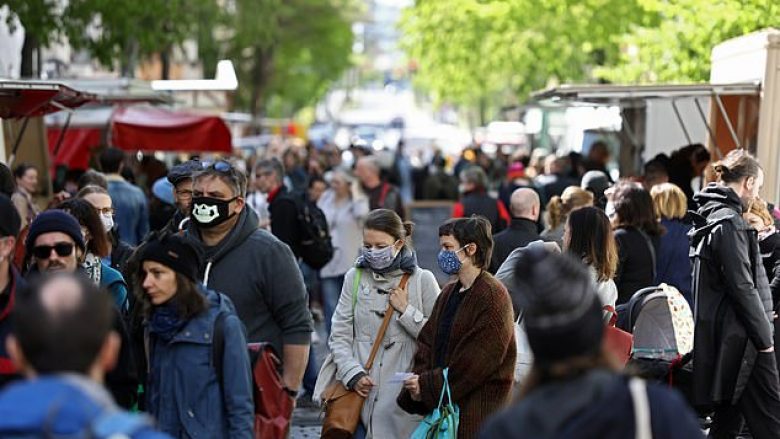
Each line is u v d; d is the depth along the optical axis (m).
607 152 43.69
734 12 37.53
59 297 8.53
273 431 14.34
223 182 15.90
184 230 17.83
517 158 70.88
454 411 17.41
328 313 35.69
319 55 139.50
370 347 18.83
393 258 18.77
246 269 16.17
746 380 20.72
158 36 55.22
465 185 36.19
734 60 33.59
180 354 13.78
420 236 51.69
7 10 49.59
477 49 79.62
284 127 153.00
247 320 16.23
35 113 31.73
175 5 54.16
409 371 18.69
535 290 9.05
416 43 83.62
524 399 9.03
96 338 8.55
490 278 17.62
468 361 17.23
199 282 14.16
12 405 8.14
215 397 13.80
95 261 17.28
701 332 20.64
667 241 24.56
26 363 8.57
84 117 51.12
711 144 35.34
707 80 41.88
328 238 31.94
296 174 53.81
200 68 112.75
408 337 18.81
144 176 47.16
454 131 178.12
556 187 39.44
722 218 20.28
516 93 92.00
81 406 8.17
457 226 17.66
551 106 55.78
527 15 63.94
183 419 13.73
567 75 68.62
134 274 14.25
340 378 18.66
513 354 17.64
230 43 95.81
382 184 40.62
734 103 34.47
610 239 19.25
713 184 20.92
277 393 14.48
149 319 13.95
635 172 46.22
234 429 13.66
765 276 20.89
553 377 9.02
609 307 19.16
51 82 25.98
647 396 8.88
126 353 14.04
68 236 15.06
